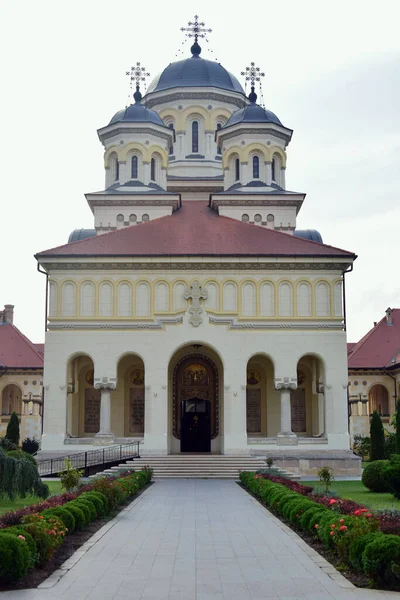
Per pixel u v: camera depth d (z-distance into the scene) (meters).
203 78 72.06
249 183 63.97
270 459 45.91
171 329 50.16
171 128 68.19
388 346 72.12
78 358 53.66
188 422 54.12
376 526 17.36
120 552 18.86
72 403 52.78
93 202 61.47
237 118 65.75
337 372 49.97
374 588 14.91
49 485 39.19
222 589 14.87
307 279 51.25
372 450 52.19
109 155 65.06
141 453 48.72
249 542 20.41
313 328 50.47
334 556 18.22
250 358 51.22
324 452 48.88
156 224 56.97
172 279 51.06
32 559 15.96
